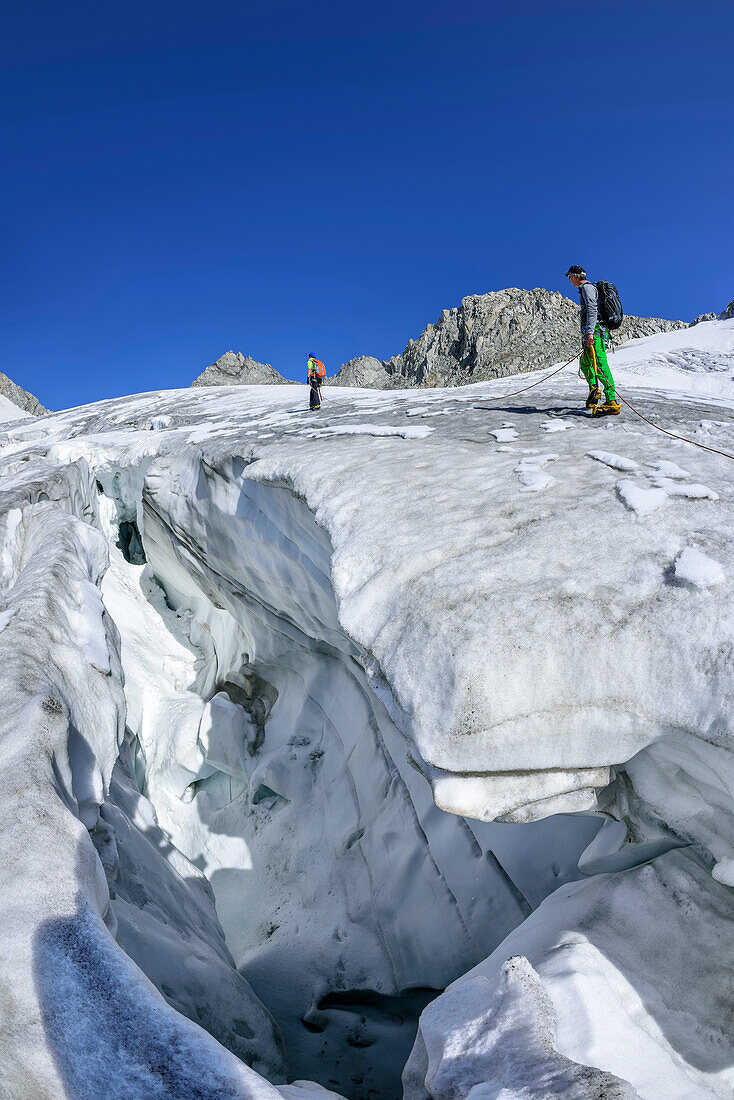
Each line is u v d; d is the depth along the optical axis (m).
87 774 3.20
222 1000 4.07
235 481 6.97
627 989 2.80
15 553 6.05
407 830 5.57
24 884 2.11
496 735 2.65
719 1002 2.78
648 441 5.35
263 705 8.23
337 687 6.96
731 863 2.72
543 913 3.48
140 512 10.32
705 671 2.55
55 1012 1.85
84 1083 1.73
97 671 4.03
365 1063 5.30
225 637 9.13
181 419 12.40
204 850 7.65
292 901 6.25
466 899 4.89
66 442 11.22
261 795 7.43
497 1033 2.30
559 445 5.33
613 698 2.65
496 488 4.25
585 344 6.64
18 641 3.59
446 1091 2.19
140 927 3.89
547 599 2.88
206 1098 1.69
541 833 4.51
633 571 3.02
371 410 9.18
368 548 3.65
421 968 5.06
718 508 3.62
